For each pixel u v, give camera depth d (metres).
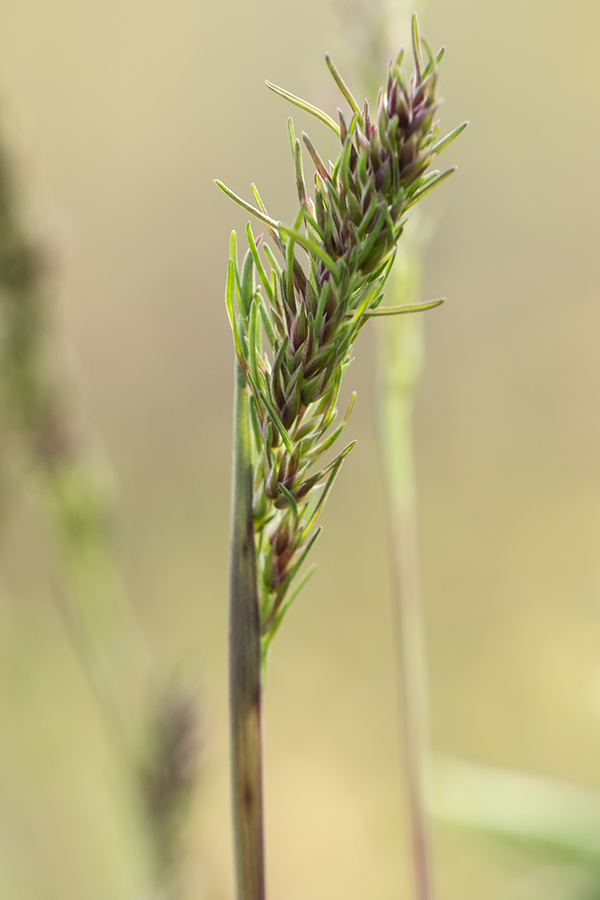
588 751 0.91
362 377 1.28
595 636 1.06
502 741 0.93
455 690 1.01
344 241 0.23
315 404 0.23
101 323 1.31
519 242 1.42
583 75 1.40
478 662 1.04
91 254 1.32
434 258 1.37
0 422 0.37
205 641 1.03
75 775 0.51
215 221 1.38
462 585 1.15
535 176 1.42
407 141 0.22
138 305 1.33
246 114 1.41
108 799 0.51
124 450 1.26
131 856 0.39
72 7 1.40
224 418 1.32
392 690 1.04
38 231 0.37
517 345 1.40
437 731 0.96
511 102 1.42
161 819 0.34
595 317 1.40
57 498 0.38
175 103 1.41
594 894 0.41
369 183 0.22
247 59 1.42
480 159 1.41
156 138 1.40
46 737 0.51
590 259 1.41
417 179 0.23
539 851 0.42
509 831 0.43
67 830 0.51
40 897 0.49
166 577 1.14
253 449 0.23
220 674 0.98
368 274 0.23
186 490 1.24
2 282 0.36
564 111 1.41
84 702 0.56
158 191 1.38
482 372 1.39
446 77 1.41
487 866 0.75
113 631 0.38
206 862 0.40
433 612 1.12
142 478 1.24
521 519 1.23
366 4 0.31
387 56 0.31
